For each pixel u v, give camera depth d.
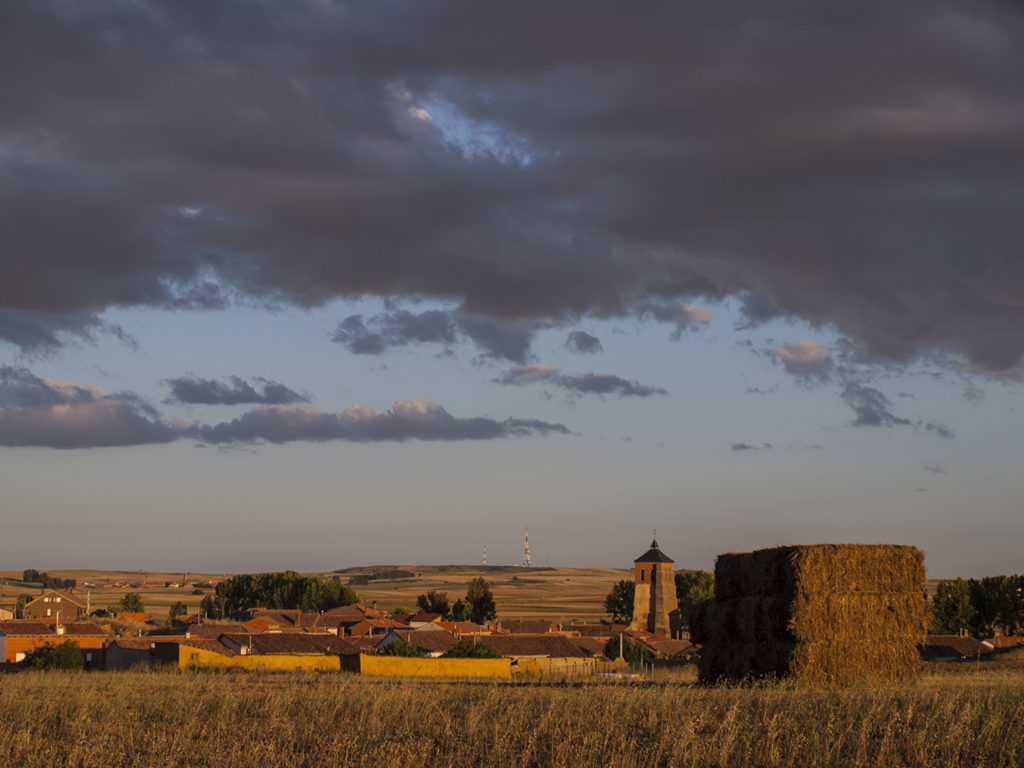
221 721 24.80
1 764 21.11
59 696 31.27
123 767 21.03
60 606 187.88
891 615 27.75
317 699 26.88
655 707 23.45
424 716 24.17
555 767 18.77
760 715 22.28
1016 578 104.75
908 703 22.50
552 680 35.81
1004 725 20.20
